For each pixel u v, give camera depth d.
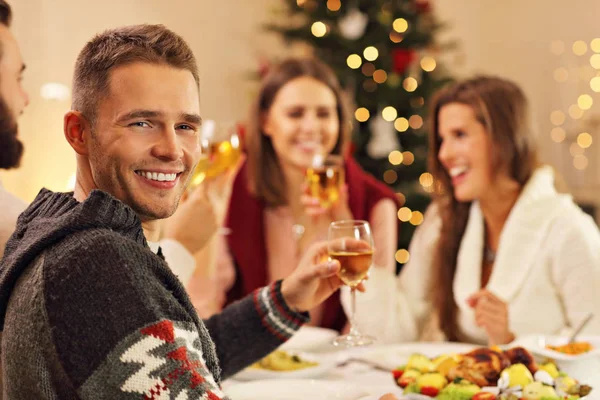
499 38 6.67
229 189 2.54
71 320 0.76
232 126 1.89
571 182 6.30
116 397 0.75
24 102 1.52
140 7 4.25
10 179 2.29
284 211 2.54
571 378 1.29
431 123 2.16
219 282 2.52
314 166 2.24
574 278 1.87
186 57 0.91
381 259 2.54
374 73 4.65
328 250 1.41
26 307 0.79
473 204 2.11
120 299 0.76
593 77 6.19
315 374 1.51
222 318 1.42
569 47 6.31
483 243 2.10
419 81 4.74
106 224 0.83
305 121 2.48
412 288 2.21
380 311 2.03
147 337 0.76
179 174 0.92
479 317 1.73
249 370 1.49
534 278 1.92
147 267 0.82
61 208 0.89
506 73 6.65
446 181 2.14
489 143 2.00
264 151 2.53
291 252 2.52
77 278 0.77
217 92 5.25
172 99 0.88
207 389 0.79
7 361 0.83
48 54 3.25
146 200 0.89
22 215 0.96
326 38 4.60
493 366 1.24
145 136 0.88
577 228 1.91
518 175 2.02
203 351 0.88
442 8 6.52
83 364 0.75
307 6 4.75
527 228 1.95
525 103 2.02
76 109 0.91
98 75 0.88
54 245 0.82
